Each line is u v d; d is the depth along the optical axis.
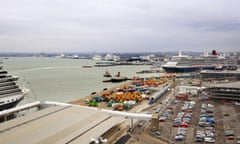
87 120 87.75
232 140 78.38
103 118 91.56
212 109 122.69
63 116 91.38
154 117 89.69
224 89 143.88
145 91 191.75
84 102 153.88
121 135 84.44
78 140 69.69
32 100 176.75
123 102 149.00
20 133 71.81
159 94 161.50
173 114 113.62
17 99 129.25
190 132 86.88
